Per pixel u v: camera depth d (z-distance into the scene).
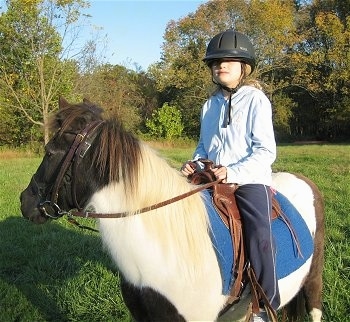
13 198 9.60
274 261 2.69
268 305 2.69
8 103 25.23
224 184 2.81
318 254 3.51
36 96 24.75
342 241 6.18
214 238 2.64
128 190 2.52
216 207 2.73
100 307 4.63
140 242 2.54
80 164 2.52
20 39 23.94
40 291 5.09
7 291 5.04
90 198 2.58
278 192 3.24
